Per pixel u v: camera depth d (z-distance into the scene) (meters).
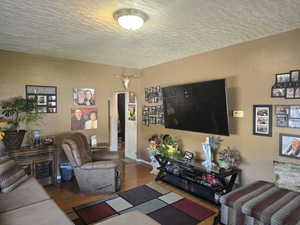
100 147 4.00
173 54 3.57
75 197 3.03
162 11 1.92
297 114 2.39
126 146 5.48
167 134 4.12
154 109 4.51
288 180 2.25
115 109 5.08
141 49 3.26
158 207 2.75
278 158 2.56
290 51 2.44
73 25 2.27
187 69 3.73
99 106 4.40
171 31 2.46
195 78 3.58
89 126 4.26
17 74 3.41
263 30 2.43
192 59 3.62
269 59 2.63
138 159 5.05
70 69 3.97
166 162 3.65
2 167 2.30
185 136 3.79
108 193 3.17
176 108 3.73
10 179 2.25
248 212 1.90
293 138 2.42
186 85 3.46
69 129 3.99
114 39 2.76
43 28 2.36
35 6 1.82
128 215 1.76
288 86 2.46
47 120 3.72
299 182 2.19
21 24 2.24
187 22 2.18
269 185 2.36
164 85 4.24
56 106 3.82
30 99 3.48
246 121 2.88
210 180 2.92
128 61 4.16
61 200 2.93
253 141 2.81
